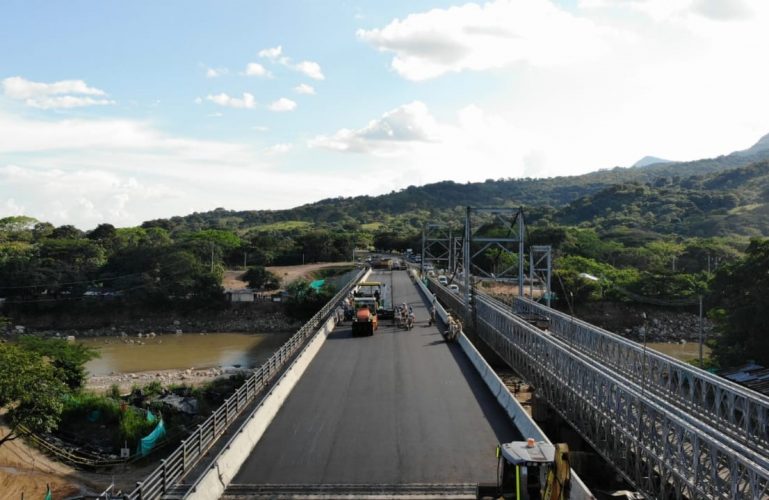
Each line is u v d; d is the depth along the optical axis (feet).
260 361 227.81
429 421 67.92
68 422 123.24
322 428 65.62
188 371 205.26
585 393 84.23
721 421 75.51
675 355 227.81
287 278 391.65
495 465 54.75
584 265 323.16
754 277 169.37
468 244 191.21
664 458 60.49
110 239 435.53
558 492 38.78
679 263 328.70
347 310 150.92
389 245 608.19
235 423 63.00
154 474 45.75
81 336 291.38
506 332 139.33
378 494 48.80
